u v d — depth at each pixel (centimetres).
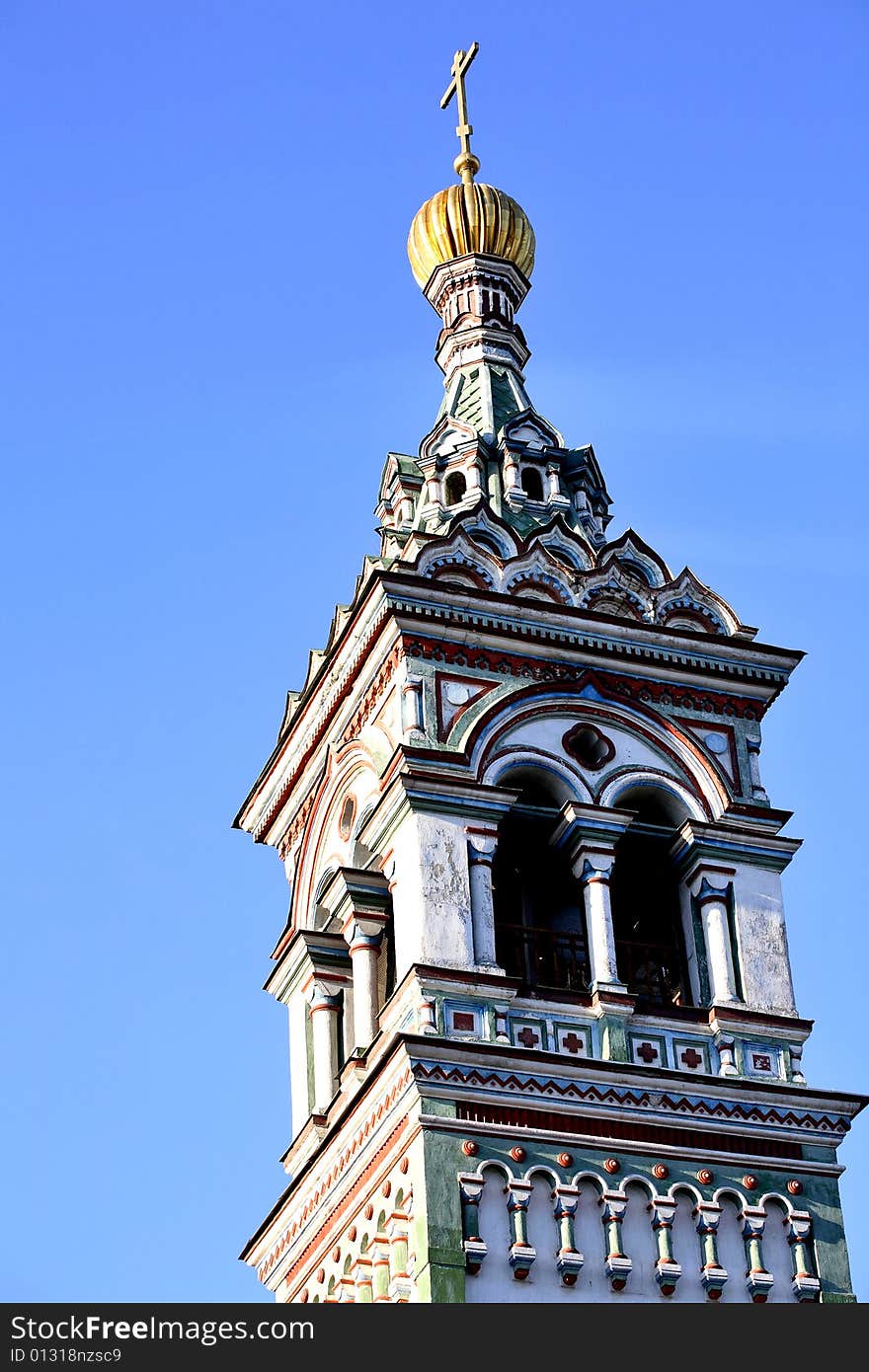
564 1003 6706
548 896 7069
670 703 7244
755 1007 6862
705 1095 6656
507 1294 6275
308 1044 7219
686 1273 6450
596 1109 6550
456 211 8362
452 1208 6319
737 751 7244
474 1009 6594
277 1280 7031
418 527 7606
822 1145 6725
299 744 7569
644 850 7125
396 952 6775
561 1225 6394
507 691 7075
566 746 7075
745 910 7006
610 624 7238
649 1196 6506
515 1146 6450
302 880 7456
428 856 6769
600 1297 6344
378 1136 6588
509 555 7350
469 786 6881
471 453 7725
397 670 7056
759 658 7362
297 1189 6975
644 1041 6725
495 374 8075
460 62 8712
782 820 7162
